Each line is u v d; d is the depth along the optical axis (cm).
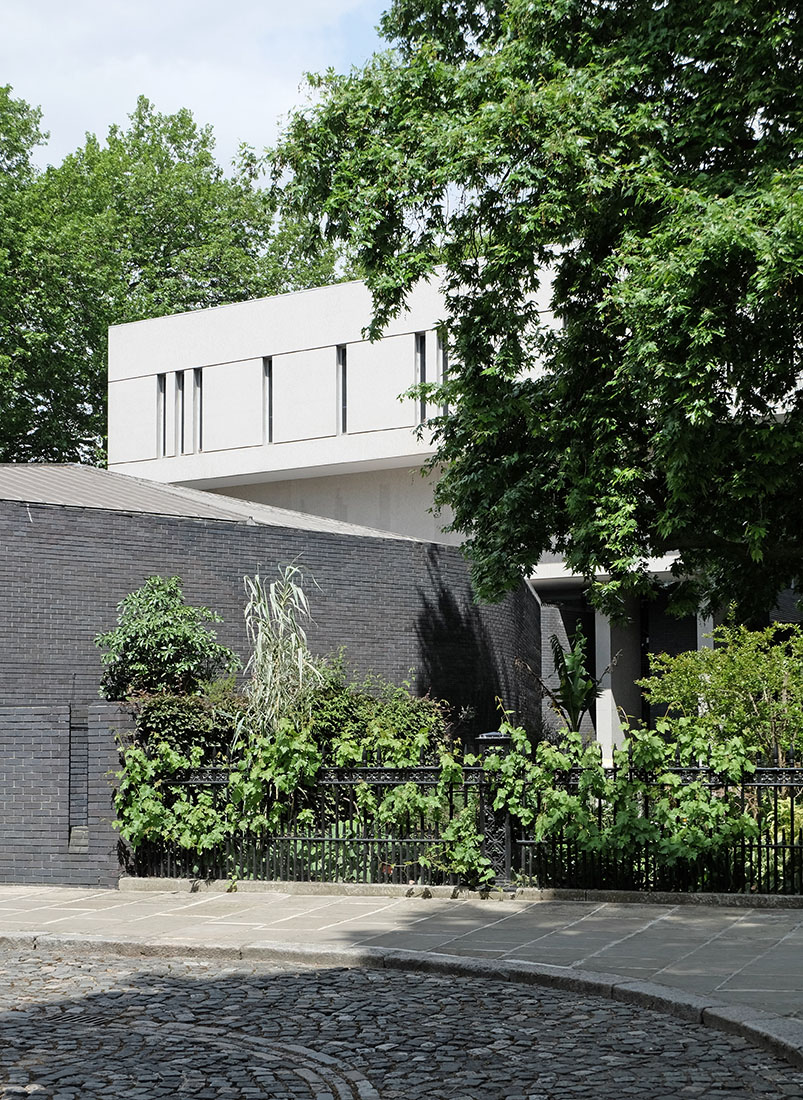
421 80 1577
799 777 1066
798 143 1380
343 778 1216
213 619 1670
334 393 3186
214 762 1252
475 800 1152
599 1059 610
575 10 1539
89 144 4375
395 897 1142
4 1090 552
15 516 1655
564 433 1662
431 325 3042
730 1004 696
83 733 1294
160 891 1223
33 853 1286
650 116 1472
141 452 3466
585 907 1058
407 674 2066
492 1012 716
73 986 796
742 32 1432
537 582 2947
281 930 980
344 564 1997
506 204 1522
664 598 3069
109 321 3847
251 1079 574
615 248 1507
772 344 1379
